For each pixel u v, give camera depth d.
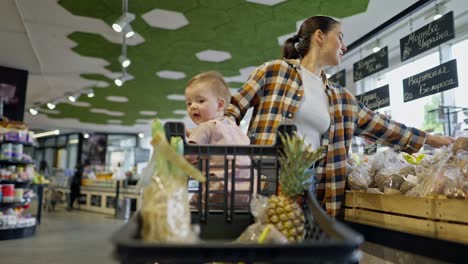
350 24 4.22
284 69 1.69
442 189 1.12
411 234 1.20
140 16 4.24
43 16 4.27
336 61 1.75
